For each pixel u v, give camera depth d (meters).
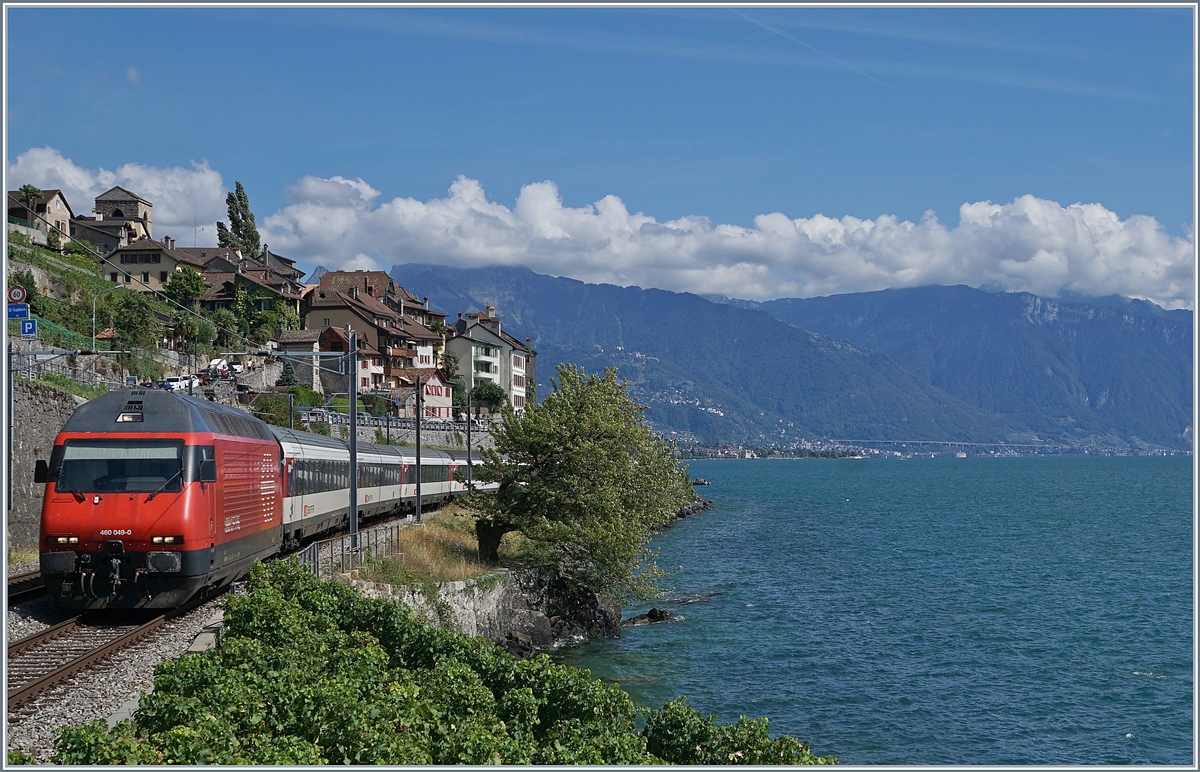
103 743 12.88
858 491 178.88
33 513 41.06
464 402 136.88
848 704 35.06
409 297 158.75
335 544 41.22
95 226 128.75
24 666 20.47
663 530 94.94
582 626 43.78
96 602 24.77
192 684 16.17
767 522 105.94
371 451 53.94
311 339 112.56
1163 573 66.38
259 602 21.73
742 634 45.03
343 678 17.55
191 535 24.98
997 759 29.86
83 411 25.80
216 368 84.94
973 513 121.25
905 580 62.09
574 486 45.12
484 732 15.83
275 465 33.41
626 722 19.83
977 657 41.78
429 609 35.12
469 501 46.19
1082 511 124.75
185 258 121.06
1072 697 36.25
